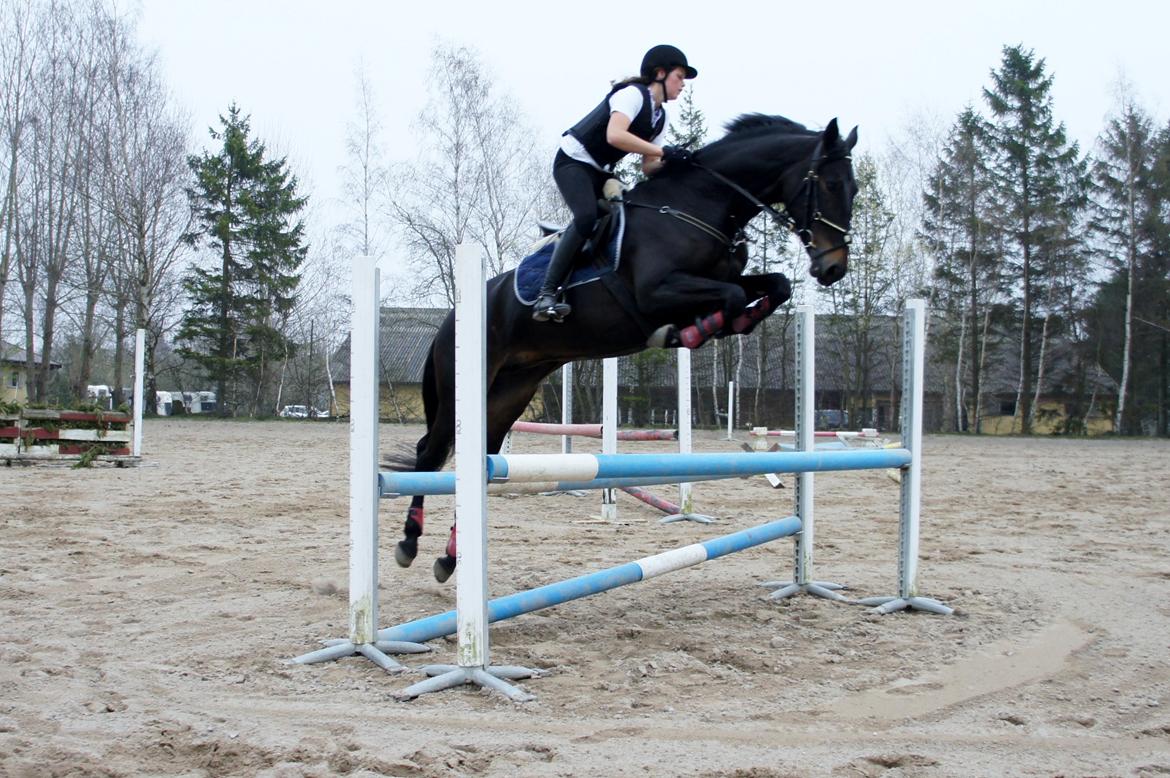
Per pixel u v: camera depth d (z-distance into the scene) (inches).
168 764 119.3
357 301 168.9
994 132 1531.7
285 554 280.7
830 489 520.7
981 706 145.1
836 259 184.2
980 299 1530.5
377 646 170.4
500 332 196.7
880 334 1654.8
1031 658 173.2
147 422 1247.5
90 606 210.2
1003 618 206.2
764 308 181.9
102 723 132.6
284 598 221.5
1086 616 208.1
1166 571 266.1
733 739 128.6
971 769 119.4
